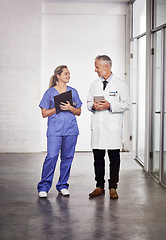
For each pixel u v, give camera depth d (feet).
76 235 11.73
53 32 27.99
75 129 16.10
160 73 19.33
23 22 27.30
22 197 15.93
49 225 12.58
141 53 25.59
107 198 15.75
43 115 15.98
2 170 21.58
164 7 18.19
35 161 24.45
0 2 27.14
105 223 12.78
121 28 28.32
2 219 13.16
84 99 28.35
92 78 28.35
